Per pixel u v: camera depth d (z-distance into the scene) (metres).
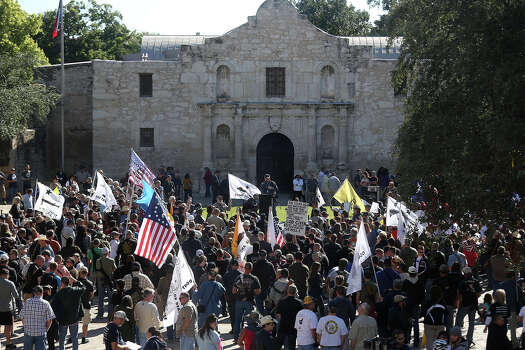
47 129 51.53
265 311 19.00
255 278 18.11
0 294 18.03
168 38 60.00
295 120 48.50
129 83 48.22
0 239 21.69
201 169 48.53
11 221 24.72
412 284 17.73
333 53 48.41
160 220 16.47
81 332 19.83
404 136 18.97
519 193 16.17
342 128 48.38
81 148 51.47
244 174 48.44
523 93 15.63
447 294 17.84
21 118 46.12
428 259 21.88
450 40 18.00
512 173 15.95
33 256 21.34
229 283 18.91
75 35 77.44
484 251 23.20
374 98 48.41
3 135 42.88
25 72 48.66
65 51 76.19
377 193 38.69
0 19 59.22
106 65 48.06
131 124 48.31
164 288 18.42
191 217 26.92
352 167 48.75
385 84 48.38
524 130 15.12
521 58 15.66
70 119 51.28
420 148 17.80
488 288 22.56
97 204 30.56
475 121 16.61
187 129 48.47
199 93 48.28
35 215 27.58
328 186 41.88
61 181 44.75
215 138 48.50
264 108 48.25
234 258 20.98
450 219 18.61
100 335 19.45
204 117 48.16
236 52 48.16
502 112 15.98
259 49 48.22
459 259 21.38
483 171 16.70
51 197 24.52
